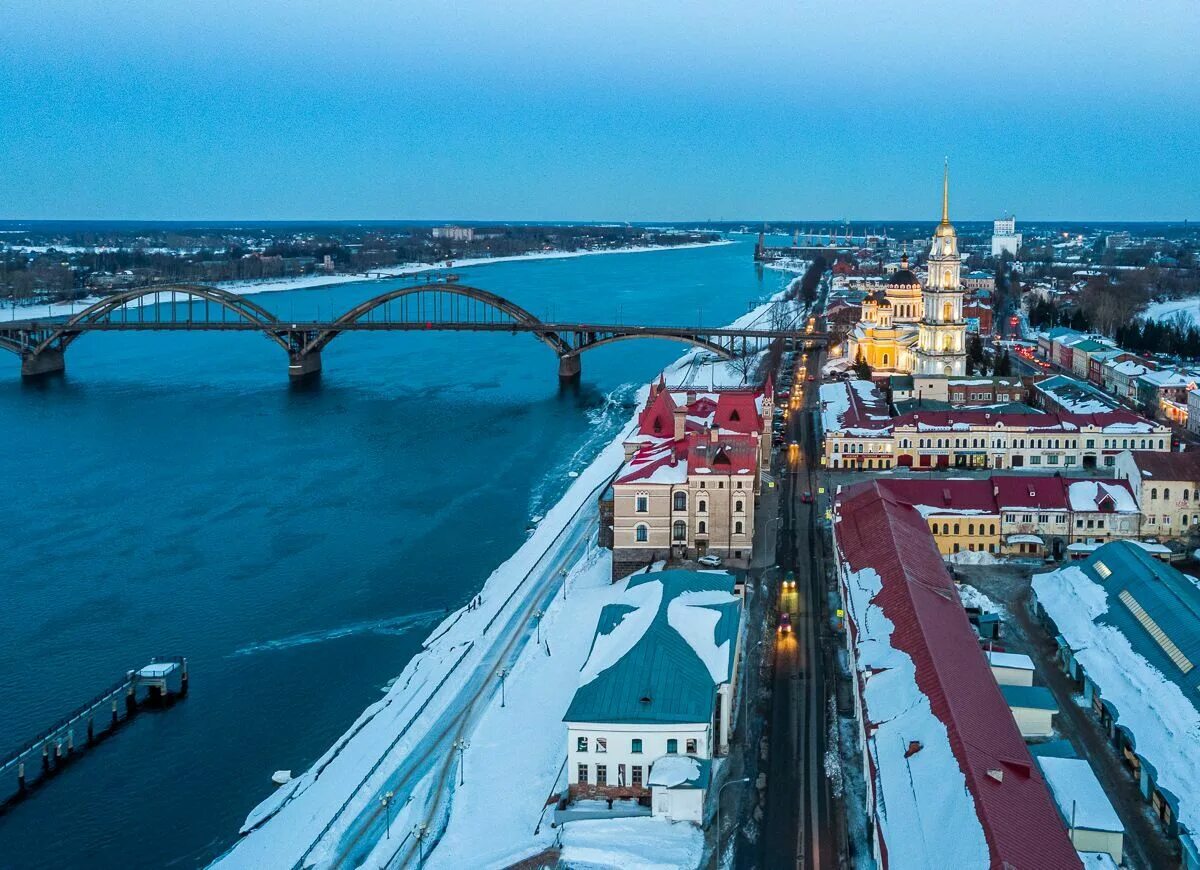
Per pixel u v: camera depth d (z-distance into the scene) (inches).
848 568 4793.3
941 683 3417.8
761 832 3363.7
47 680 4790.8
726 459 5629.9
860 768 3693.4
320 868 3346.5
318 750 4220.0
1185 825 3080.7
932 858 2719.0
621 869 3181.6
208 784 4010.8
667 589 4367.6
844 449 7618.1
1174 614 4136.3
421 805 3656.5
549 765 3828.7
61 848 3641.7
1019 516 5743.1
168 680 4677.7
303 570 6087.6
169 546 6525.6
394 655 5017.2
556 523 6648.6
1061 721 3956.7
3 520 7076.8
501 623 5083.7
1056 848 2723.9
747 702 4165.8
